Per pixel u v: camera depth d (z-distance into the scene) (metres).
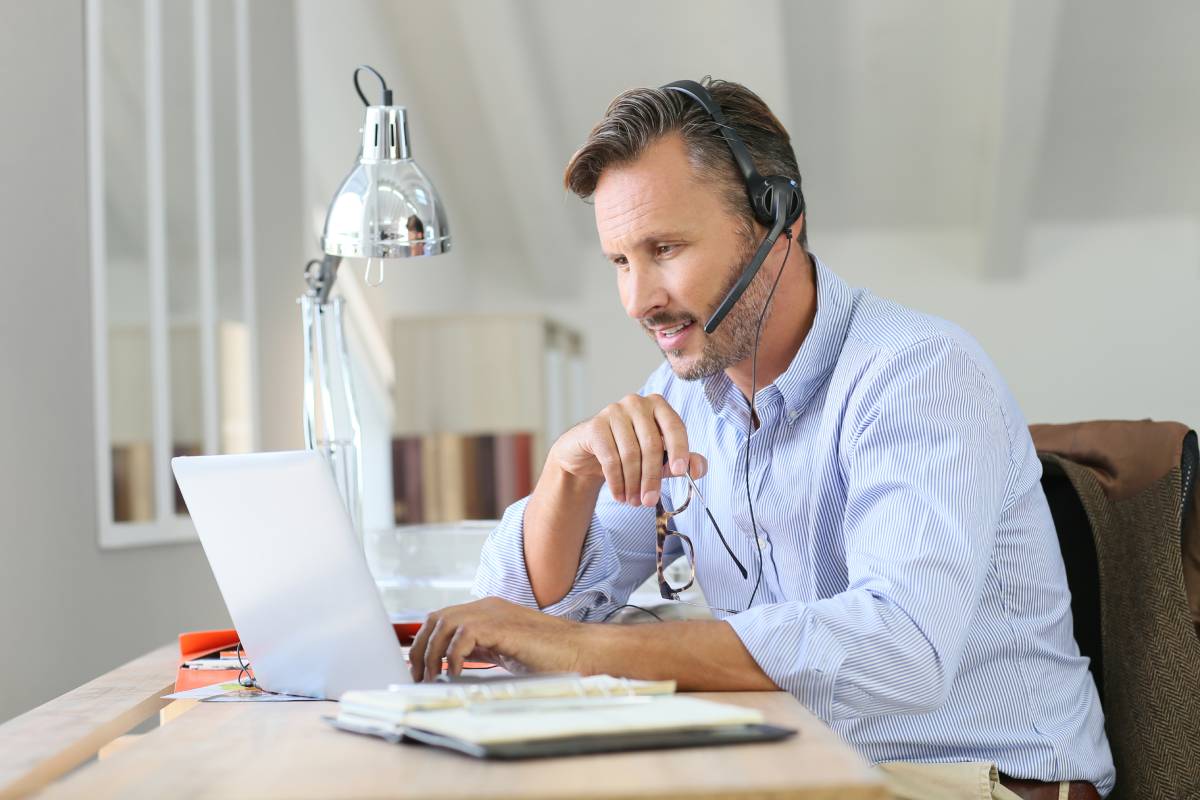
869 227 10.02
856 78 8.42
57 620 3.28
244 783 0.90
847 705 1.27
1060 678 1.65
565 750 0.93
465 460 7.55
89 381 3.45
